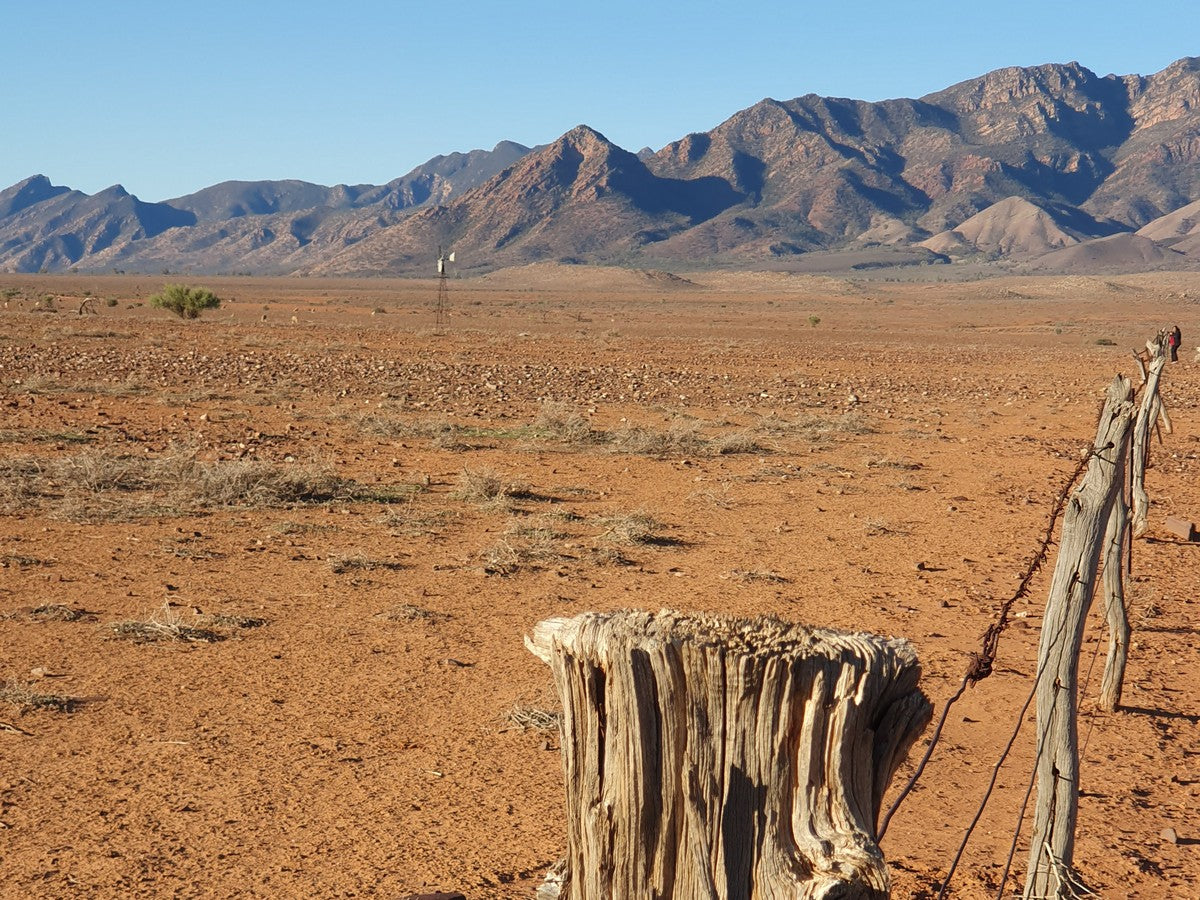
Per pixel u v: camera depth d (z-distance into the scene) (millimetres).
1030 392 31328
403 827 5555
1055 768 4129
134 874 5016
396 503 13766
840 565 11344
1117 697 7570
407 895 4863
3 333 40906
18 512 12539
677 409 24016
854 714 2807
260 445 17281
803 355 45562
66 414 19719
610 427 21312
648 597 9844
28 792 5820
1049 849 4152
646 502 14352
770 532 12836
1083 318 102688
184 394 23469
